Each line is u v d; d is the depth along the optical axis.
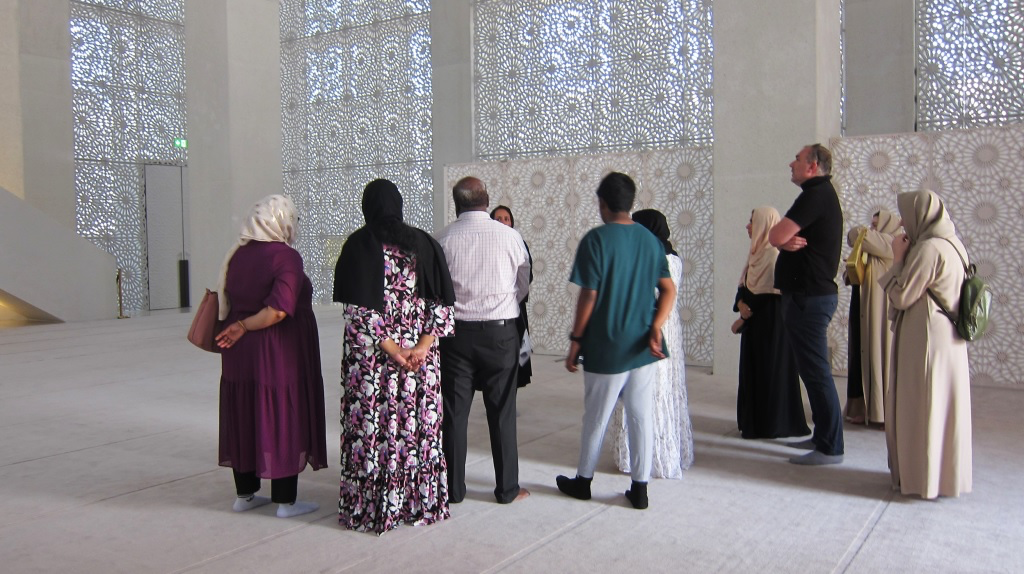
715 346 7.52
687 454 4.53
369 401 3.55
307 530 3.63
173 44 15.62
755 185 7.14
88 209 14.55
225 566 3.23
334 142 14.44
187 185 15.91
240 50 11.47
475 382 3.95
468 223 3.83
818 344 4.52
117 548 3.44
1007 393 6.56
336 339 10.43
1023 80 8.30
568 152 11.08
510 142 11.55
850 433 5.32
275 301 3.57
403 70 13.58
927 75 8.77
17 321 12.93
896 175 7.08
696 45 10.17
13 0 13.38
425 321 3.60
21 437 5.43
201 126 11.69
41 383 7.43
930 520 3.68
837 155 7.25
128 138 15.06
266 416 3.68
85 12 14.49
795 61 6.90
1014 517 3.71
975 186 6.82
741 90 7.14
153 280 15.40
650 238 3.75
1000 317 6.80
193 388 7.18
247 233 3.70
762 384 5.12
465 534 3.55
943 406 3.87
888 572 3.12
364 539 3.51
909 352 3.92
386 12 13.73
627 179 3.79
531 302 9.32
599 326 3.76
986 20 8.45
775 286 4.66
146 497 4.14
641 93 10.55
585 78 10.93
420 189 13.52
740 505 3.92
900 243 4.03
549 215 9.12
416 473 3.65
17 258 12.34
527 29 11.34
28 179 13.62
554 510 3.86
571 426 5.61
